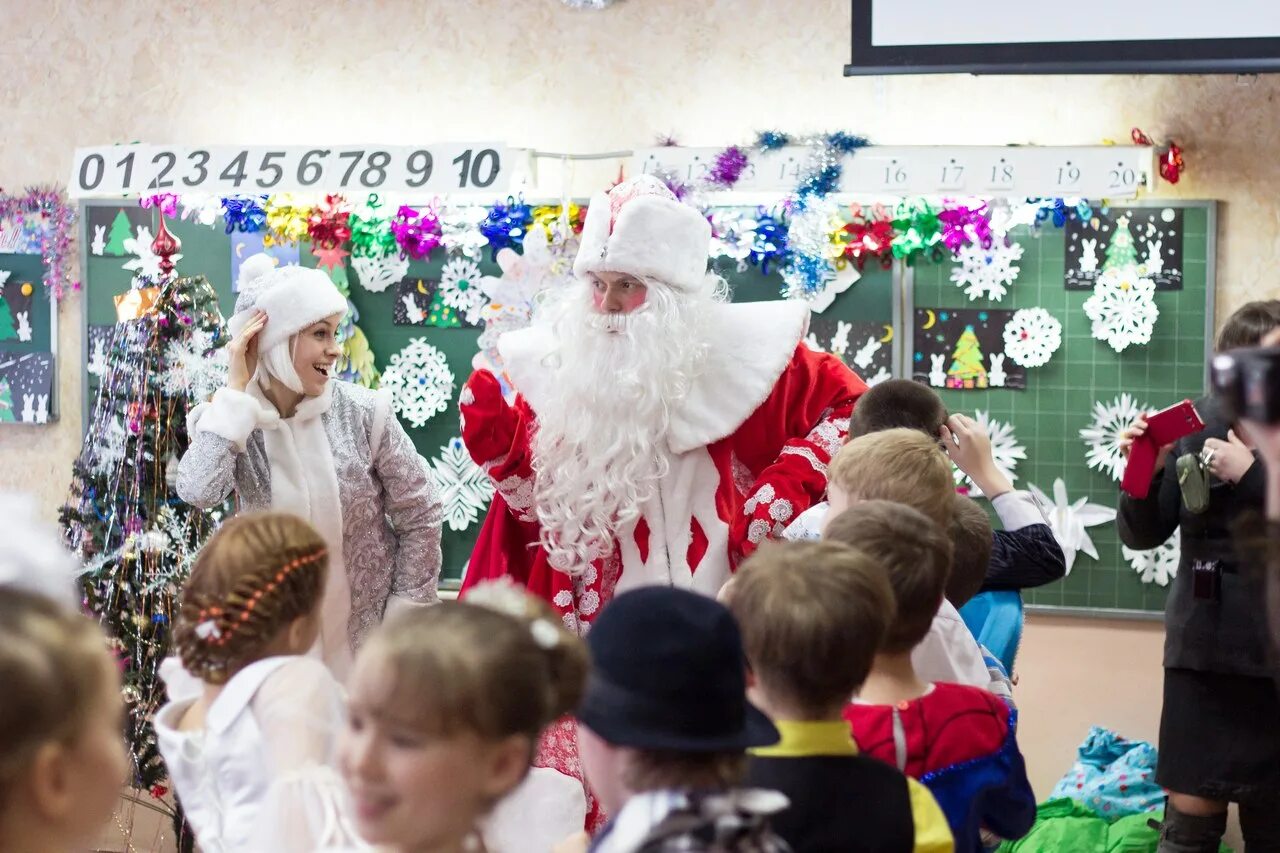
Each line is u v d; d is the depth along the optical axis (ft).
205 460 9.34
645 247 9.09
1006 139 12.78
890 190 12.35
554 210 13.19
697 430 9.22
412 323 13.62
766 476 9.24
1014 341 12.66
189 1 14.24
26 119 14.49
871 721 5.83
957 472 12.81
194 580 6.18
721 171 12.57
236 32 14.15
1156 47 11.53
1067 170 12.10
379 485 10.11
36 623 3.95
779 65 13.16
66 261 14.39
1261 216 12.36
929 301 12.77
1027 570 8.51
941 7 11.86
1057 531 12.60
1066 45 11.68
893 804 5.09
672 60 13.34
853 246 12.77
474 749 4.34
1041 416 12.69
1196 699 10.32
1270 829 10.51
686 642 4.58
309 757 5.70
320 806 5.49
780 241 12.74
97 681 4.01
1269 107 12.30
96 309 14.32
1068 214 12.51
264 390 9.76
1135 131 12.37
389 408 10.12
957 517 7.29
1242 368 4.42
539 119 13.61
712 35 13.28
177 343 11.01
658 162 12.69
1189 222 12.38
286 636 6.18
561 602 9.34
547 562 9.51
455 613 4.50
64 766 3.89
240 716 5.86
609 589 9.36
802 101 13.12
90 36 14.43
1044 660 12.95
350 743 4.38
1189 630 10.27
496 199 13.41
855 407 9.00
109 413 11.16
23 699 3.76
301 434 9.73
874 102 13.00
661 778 4.51
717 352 9.43
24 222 14.44
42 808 3.85
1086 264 12.53
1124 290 12.47
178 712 6.30
